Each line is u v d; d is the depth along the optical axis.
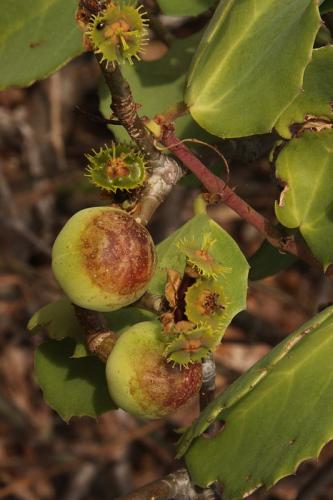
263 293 1.04
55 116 1.14
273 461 0.44
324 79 0.47
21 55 0.51
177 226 1.05
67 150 1.19
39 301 1.10
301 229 0.47
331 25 0.54
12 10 0.51
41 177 1.15
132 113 0.43
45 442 1.09
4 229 1.14
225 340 0.87
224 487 0.45
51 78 1.14
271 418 0.45
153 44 0.95
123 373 0.42
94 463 1.03
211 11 0.57
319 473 0.69
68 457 1.08
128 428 1.08
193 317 0.42
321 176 0.47
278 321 1.13
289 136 0.47
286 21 0.46
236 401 0.44
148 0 0.57
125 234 0.42
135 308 0.48
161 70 0.54
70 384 0.49
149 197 0.44
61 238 0.42
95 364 0.49
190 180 0.52
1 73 0.51
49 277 1.14
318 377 0.45
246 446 0.45
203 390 0.47
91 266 0.42
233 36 0.46
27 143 1.16
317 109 0.47
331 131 0.47
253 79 0.46
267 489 0.44
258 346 1.07
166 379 0.42
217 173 0.52
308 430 0.44
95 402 0.49
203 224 0.46
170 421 1.05
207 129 0.46
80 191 1.12
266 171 1.11
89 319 0.44
